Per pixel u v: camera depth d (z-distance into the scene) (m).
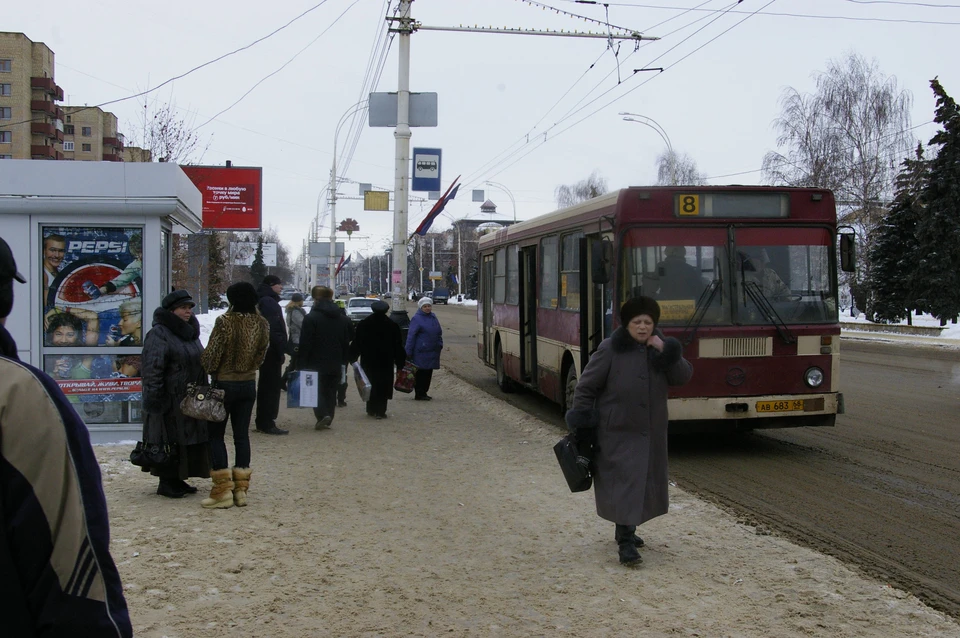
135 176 9.73
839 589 5.30
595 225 10.84
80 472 2.07
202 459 7.54
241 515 7.17
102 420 10.08
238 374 7.50
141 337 10.03
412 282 115.50
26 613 1.96
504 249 16.52
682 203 9.92
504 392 16.97
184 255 31.48
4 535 1.95
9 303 2.20
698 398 9.70
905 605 5.02
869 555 6.14
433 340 15.44
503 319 16.58
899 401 15.07
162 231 10.42
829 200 10.20
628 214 9.88
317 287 12.05
